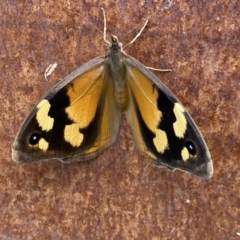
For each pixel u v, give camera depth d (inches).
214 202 7.8
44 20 7.7
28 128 7.1
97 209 8.0
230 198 7.7
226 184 7.7
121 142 7.8
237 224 7.8
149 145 7.3
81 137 7.4
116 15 7.6
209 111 7.6
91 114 7.4
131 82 7.4
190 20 7.4
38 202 8.1
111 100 7.6
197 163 6.9
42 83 7.8
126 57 7.4
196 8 7.4
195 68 7.5
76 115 7.3
